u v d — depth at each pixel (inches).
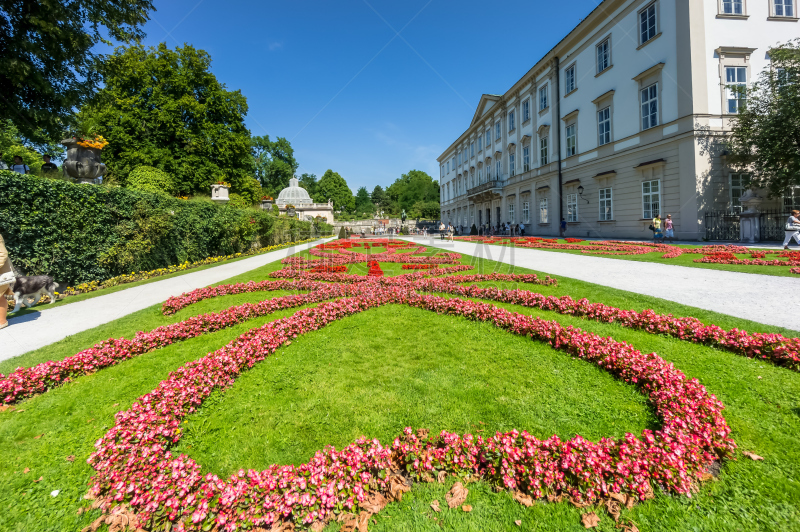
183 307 263.3
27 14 453.1
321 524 77.2
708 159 668.7
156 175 831.1
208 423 113.1
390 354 162.2
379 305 249.6
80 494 87.5
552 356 154.0
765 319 182.9
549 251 602.2
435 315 223.6
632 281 299.0
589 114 943.7
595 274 342.0
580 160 985.5
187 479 81.7
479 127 1740.9
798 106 553.0
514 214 1385.3
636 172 796.6
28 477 93.1
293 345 177.8
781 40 692.7
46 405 128.9
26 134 565.9
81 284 361.1
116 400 131.8
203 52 1144.2
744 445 93.3
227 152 1218.0
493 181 1460.4
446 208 2460.6
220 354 149.0
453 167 2268.7
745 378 127.3
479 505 79.5
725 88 671.8
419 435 98.4
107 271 398.9
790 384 121.7
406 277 349.4
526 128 1270.9
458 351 163.0
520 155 1322.6
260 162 2576.3
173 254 514.9
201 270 487.8
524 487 83.4
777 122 573.9
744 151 636.7
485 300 256.7
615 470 80.3
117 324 226.2
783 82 585.3
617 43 838.5
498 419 108.1
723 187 672.4
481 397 121.3
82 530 77.1
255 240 821.2
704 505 76.6
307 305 261.1
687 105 673.0
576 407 114.0
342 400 122.9
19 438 109.9
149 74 1088.8
